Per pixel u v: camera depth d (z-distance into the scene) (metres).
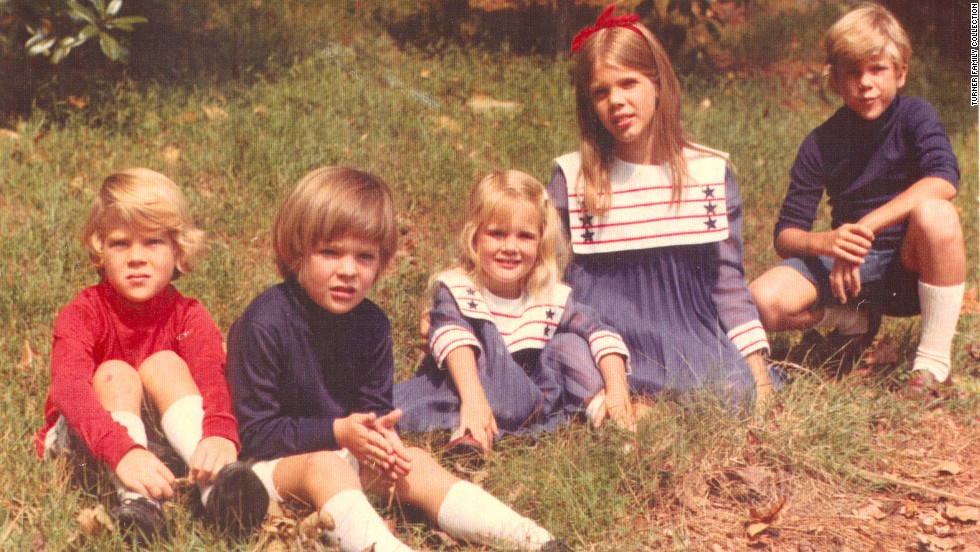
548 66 7.58
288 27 7.31
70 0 5.56
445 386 3.22
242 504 2.47
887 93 3.62
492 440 3.14
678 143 3.58
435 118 6.30
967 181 6.29
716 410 3.22
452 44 7.80
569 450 3.06
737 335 3.52
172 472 2.82
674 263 3.54
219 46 6.72
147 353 2.86
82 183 4.88
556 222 3.36
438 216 5.11
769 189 5.92
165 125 5.66
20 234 4.30
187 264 2.89
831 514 2.93
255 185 5.02
